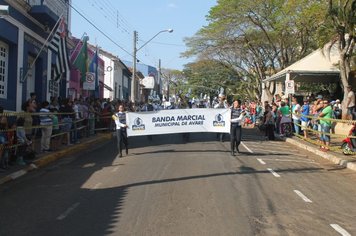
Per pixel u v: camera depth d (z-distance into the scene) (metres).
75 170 14.12
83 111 23.47
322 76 33.41
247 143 22.64
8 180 12.22
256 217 8.59
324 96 34.22
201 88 92.81
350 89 24.94
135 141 22.70
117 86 54.94
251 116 38.59
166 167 14.30
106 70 49.06
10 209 9.22
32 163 14.55
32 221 8.30
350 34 24.83
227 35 46.34
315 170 14.80
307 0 30.56
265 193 10.74
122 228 7.79
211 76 85.12
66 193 10.70
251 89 65.44
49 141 17.34
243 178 12.61
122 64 54.88
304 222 8.39
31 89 24.16
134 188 11.12
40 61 24.56
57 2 26.28
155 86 86.25
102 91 44.81
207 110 19.81
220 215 8.65
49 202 9.80
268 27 43.38
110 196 10.29
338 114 25.72
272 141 24.58
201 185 11.46
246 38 46.09
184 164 14.91
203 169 13.93
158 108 28.83
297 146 22.28
